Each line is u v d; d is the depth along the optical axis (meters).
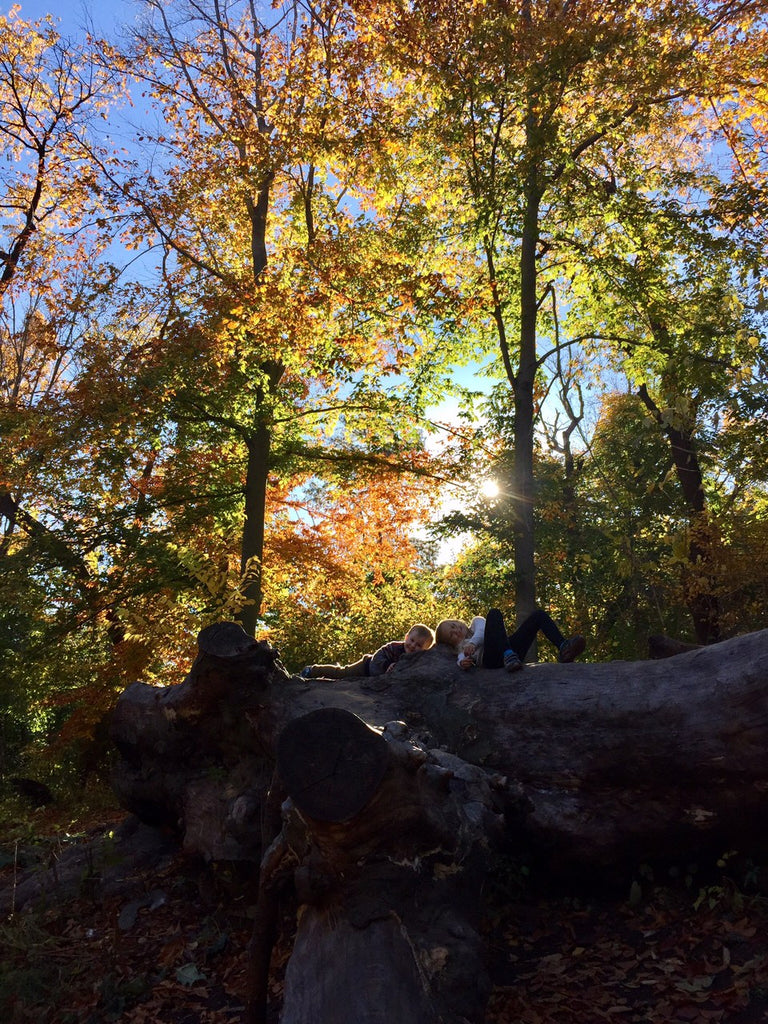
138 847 7.24
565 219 14.62
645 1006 4.11
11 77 19.27
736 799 4.86
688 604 14.66
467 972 3.72
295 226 18.28
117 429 14.07
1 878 7.43
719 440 14.77
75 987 5.25
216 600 9.80
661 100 14.05
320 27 16.50
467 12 13.38
